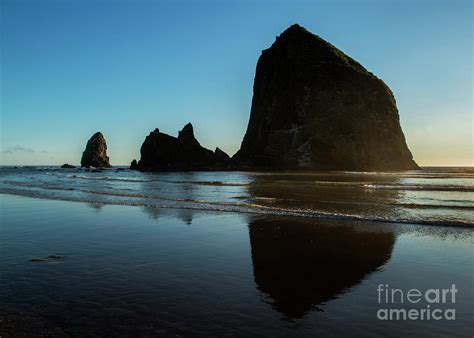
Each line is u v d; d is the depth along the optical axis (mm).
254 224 13688
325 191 27188
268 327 4953
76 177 60500
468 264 8227
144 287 6637
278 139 105562
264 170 97938
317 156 96750
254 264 8281
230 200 21766
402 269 7875
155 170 105062
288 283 6906
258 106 130000
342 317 5328
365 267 8055
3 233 12227
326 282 6988
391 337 4680
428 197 22484
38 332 4762
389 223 13680
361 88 108375
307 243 10484
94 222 14422
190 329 4863
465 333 4789
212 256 9039
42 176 65688
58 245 10312
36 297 6090
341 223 13766
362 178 48312
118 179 52594
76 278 7172
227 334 4727
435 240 10789
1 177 60938
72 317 5242
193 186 35469
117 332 4762
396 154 103500
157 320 5148
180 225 13656
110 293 6297
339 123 100000
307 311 5551
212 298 6078
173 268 7926
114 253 9375
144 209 18172
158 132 116062
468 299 6062
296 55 118625
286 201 20844
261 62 136125
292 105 111250
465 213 15859
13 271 7699
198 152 115562
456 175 56281
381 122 105125
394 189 28609
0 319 5188
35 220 14984
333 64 111062
